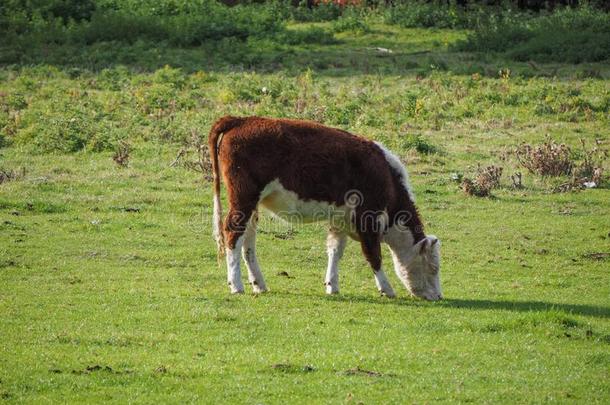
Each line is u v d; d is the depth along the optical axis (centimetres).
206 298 2038
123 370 1570
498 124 4169
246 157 2041
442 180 3300
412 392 1508
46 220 2727
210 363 1619
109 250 2472
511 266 2462
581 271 2431
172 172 3291
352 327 1858
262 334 1792
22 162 3372
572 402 1491
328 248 2173
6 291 2070
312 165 2056
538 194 3192
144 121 4022
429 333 1833
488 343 1775
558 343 1791
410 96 4419
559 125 4150
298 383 1532
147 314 1905
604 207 3053
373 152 2119
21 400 1434
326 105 4250
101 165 3366
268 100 4412
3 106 4222
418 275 2130
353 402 1455
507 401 1485
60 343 1714
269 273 2336
